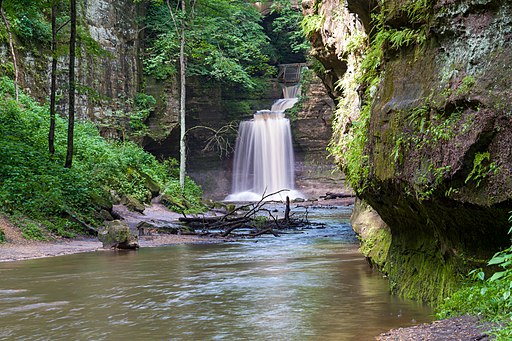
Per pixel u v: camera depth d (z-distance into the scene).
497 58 5.44
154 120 38.47
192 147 44.75
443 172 5.66
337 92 16.45
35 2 22.06
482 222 5.67
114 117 34.34
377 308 7.15
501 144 5.16
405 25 7.02
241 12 44.00
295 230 20.86
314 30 15.15
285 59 52.06
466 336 5.02
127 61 36.72
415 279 7.61
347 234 19.25
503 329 4.71
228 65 39.25
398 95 6.99
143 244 16.30
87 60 32.34
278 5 46.81
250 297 8.15
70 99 20.31
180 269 11.17
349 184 11.34
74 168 20.30
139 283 9.49
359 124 9.34
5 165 18.38
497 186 5.13
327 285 9.02
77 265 11.83
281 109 47.47
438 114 5.98
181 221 21.75
